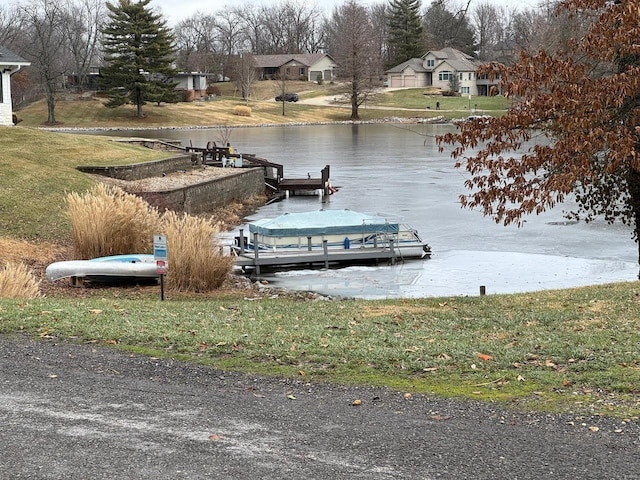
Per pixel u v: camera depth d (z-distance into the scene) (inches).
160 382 287.6
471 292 701.9
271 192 1449.3
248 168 1419.8
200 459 218.1
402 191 1440.7
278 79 4970.5
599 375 288.4
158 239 520.7
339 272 807.1
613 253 878.4
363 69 3892.7
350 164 1939.0
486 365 306.5
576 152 505.0
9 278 513.3
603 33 486.6
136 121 3351.4
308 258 829.8
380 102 4303.6
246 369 305.0
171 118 3459.6
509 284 734.5
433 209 1221.1
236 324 390.6
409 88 4628.4
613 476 207.3
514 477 207.2
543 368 301.9
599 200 611.2
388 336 360.8
